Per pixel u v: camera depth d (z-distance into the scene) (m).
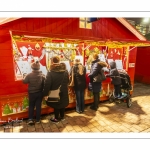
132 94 7.66
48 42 4.70
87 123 4.39
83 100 5.12
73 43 5.11
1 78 4.03
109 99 6.14
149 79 10.18
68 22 4.99
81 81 4.89
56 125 4.23
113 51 6.28
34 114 4.67
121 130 4.02
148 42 5.82
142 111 5.35
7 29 3.96
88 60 5.61
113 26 6.08
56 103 4.05
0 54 3.94
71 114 4.99
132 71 6.99
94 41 5.11
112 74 5.41
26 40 4.20
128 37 6.58
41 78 4.10
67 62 5.19
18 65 4.33
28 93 4.12
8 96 4.17
